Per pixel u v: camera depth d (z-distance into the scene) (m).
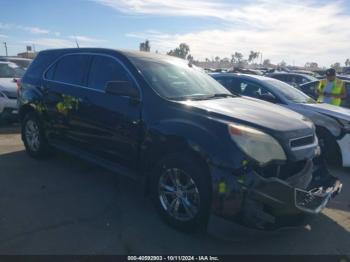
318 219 4.14
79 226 3.66
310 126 3.84
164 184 3.76
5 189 4.56
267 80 7.54
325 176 3.91
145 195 4.02
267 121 3.54
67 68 5.22
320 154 3.99
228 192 3.15
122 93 3.99
